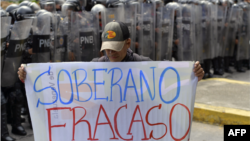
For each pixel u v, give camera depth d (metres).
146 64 1.66
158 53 4.62
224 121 3.49
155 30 4.57
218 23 6.00
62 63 1.67
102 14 4.05
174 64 1.66
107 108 1.68
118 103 1.67
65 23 3.77
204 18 5.54
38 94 1.68
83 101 1.67
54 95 1.68
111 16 4.15
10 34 3.18
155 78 1.67
